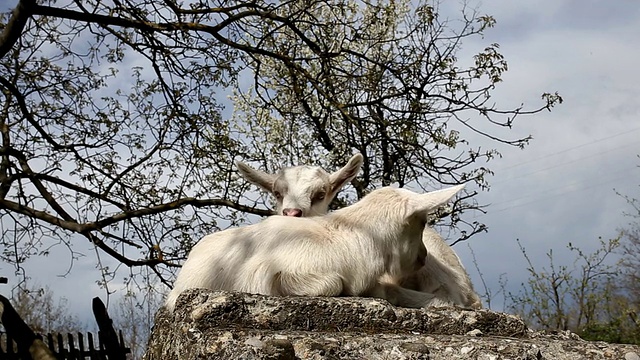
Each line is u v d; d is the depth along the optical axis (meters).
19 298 17.94
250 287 5.50
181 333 4.21
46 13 12.36
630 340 14.02
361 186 14.31
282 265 5.48
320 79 13.59
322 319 4.30
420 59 13.68
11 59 13.32
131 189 13.49
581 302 14.77
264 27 13.77
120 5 12.84
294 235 5.65
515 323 4.62
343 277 5.54
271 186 9.67
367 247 5.70
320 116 14.93
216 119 13.73
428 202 5.80
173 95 13.46
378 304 4.40
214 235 6.21
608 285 14.89
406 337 4.05
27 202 13.27
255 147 15.23
